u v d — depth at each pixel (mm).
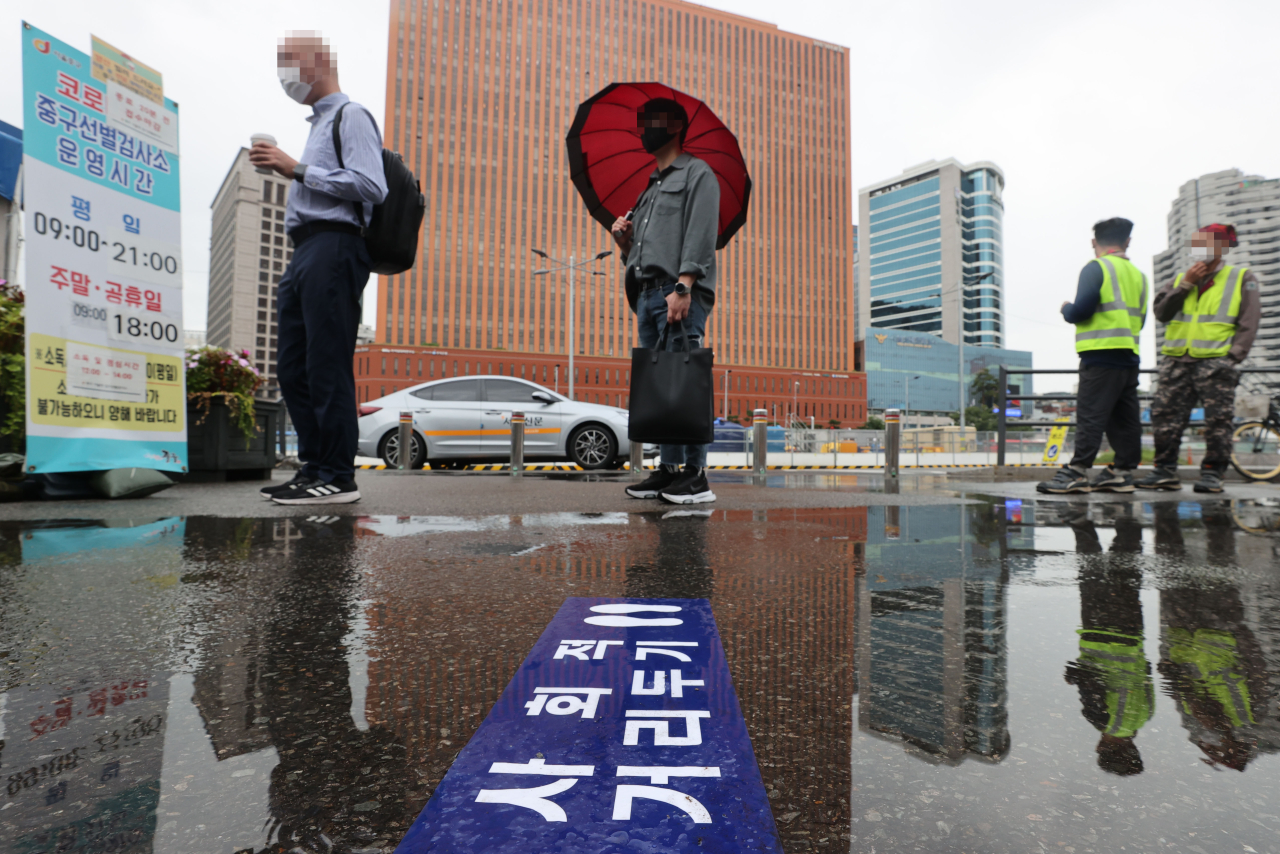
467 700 932
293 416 3500
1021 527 2787
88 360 3473
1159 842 611
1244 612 1469
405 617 1349
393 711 892
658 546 2207
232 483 4672
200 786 701
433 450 8539
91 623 1293
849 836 615
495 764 750
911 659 1133
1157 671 1087
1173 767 761
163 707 903
